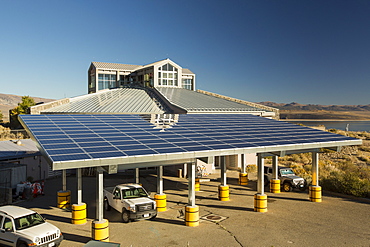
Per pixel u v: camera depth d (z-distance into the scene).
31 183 23.27
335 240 12.55
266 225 14.50
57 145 11.94
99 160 10.77
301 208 17.59
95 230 11.72
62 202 18.02
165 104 34.09
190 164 14.48
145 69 47.84
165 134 15.77
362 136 60.34
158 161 13.16
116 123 17.69
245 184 25.19
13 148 27.81
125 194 16.12
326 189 22.09
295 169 30.75
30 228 11.54
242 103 39.19
